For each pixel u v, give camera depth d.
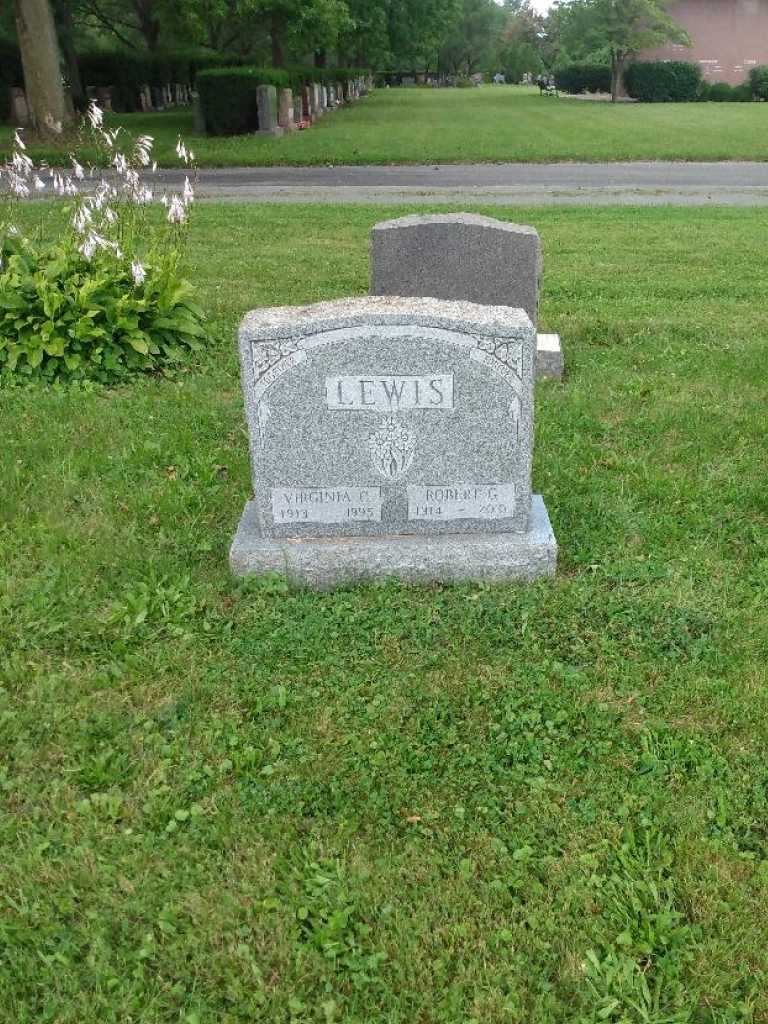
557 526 5.49
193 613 4.67
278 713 4.03
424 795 3.60
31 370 7.68
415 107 44.72
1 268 8.55
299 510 4.93
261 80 28.73
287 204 17.42
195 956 2.98
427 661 4.33
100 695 4.11
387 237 7.75
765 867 3.23
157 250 9.73
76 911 3.14
